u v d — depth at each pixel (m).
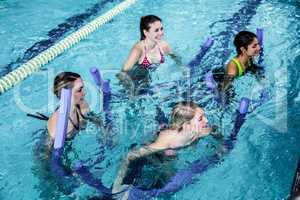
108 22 5.08
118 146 2.66
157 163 2.44
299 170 2.07
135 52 3.54
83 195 2.27
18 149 2.71
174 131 2.55
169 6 5.62
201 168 2.46
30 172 2.47
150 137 2.73
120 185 2.31
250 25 4.81
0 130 2.94
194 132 2.57
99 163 2.53
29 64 3.94
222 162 2.53
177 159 2.50
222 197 2.28
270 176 2.44
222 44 4.23
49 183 2.37
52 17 5.22
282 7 5.43
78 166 2.46
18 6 5.59
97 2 5.86
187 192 2.30
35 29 4.80
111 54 4.14
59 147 2.46
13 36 4.59
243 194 2.30
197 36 4.50
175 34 4.57
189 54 4.04
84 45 4.41
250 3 5.63
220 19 5.04
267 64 3.71
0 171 2.51
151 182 2.33
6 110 3.21
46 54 4.13
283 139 2.74
